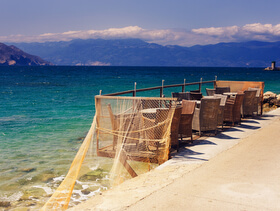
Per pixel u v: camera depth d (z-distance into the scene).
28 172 6.36
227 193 3.78
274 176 4.36
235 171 4.65
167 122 5.91
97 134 6.21
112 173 5.86
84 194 5.08
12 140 9.50
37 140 9.47
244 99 9.94
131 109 6.30
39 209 4.62
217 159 5.38
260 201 3.52
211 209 3.33
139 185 4.22
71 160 7.23
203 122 7.59
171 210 3.33
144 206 3.46
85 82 56.84
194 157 5.57
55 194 5.05
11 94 31.14
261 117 10.39
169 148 5.93
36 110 17.95
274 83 49.09
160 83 54.38
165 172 4.77
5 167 6.69
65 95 30.27
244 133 7.68
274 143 6.46
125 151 5.80
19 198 5.05
